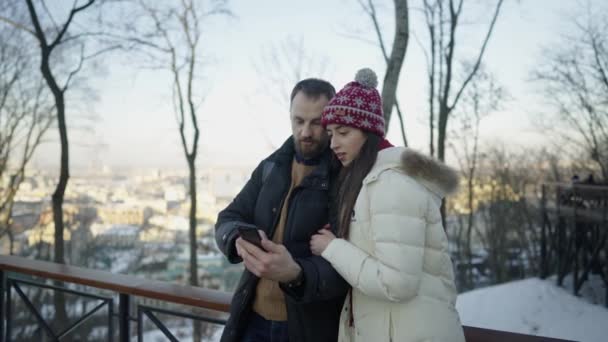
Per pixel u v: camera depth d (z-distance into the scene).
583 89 15.56
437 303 1.00
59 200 9.12
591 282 11.23
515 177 22.22
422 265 1.00
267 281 1.28
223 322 1.70
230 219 1.39
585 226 10.77
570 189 11.16
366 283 0.95
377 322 1.02
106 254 22.98
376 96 1.10
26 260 2.45
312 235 1.19
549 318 9.69
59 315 8.73
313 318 1.16
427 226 0.99
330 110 1.10
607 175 14.98
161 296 1.78
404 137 10.59
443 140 11.12
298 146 1.29
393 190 0.96
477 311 10.89
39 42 8.97
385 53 8.85
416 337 0.97
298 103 1.25
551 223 12.76
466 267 20.89
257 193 1.42
